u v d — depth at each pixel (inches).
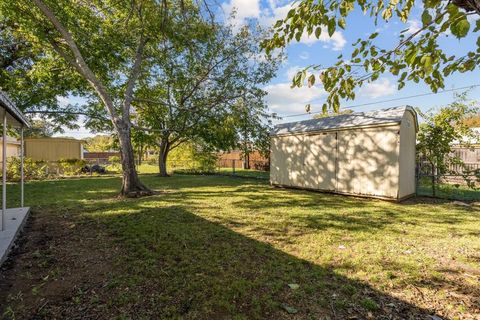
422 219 209.8
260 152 540.4
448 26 55.3
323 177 350.3
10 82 395.2
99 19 350.6
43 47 343.9
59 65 373.7
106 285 105.2
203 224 193.0
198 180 522.3
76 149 760.3
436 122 325.1
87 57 351.6
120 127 331.0
